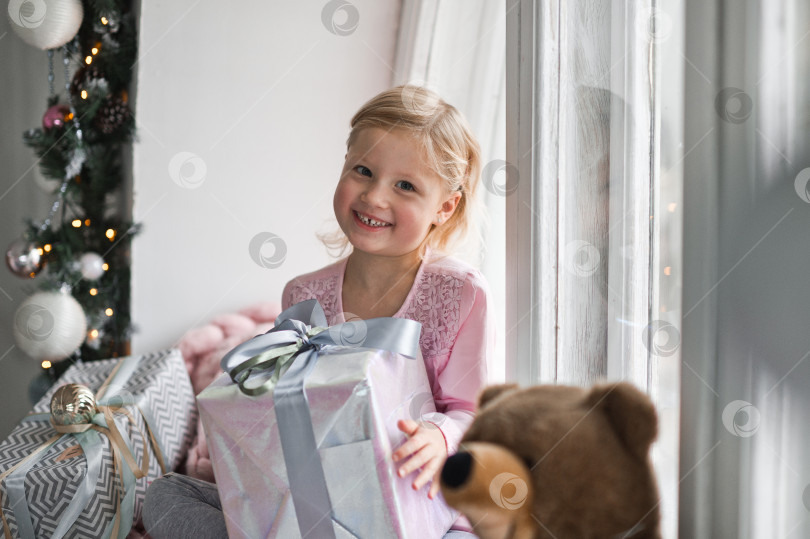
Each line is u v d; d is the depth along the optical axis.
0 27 2.07
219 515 0.96
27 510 1.06
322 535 0.75
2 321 2.10
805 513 0.59
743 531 0.64
